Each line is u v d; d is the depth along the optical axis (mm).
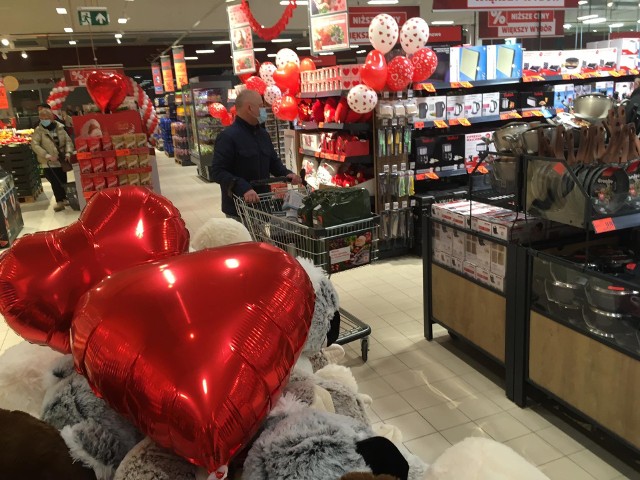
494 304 2840
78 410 780
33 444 657
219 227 1312
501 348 2828
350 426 733
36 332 896
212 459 621
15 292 870
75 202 8773
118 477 693
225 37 18500
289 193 2736
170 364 625
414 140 5145
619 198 2199
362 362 3254
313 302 803
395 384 2992
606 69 5898
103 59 19391
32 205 9500
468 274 3020
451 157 5281
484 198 2850
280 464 649
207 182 11328
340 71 4934
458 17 13367
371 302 4234
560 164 2254
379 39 4660
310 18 5594
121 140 4641
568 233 2730
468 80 5188
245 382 639
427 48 4863
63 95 8859
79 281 901
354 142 5012
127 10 13023
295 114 5938
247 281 717
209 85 11836
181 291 687
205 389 609
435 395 2867
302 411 750
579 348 2311
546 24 7535
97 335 679
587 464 2287
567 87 5648
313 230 2299
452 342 3471
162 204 1050
